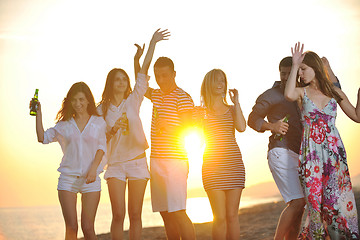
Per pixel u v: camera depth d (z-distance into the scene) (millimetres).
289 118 5191
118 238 5367
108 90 5559
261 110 5301
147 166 5516
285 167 5125
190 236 5406
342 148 4785
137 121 5484
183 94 5578
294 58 4738
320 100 4797
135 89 5539
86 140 5293
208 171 5520
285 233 5062
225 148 5531
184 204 5453
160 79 5520
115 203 5363
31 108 5301
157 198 5512
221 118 5609
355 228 4758
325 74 4781
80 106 5320
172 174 5426
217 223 5422
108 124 5504
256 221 9062
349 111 4859
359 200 8109
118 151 5430
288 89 4719
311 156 4746
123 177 5402
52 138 5355
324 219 4758
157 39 5625
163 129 5488
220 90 5590
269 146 5297
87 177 5172
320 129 4758
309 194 4719
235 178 5488
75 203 5254
